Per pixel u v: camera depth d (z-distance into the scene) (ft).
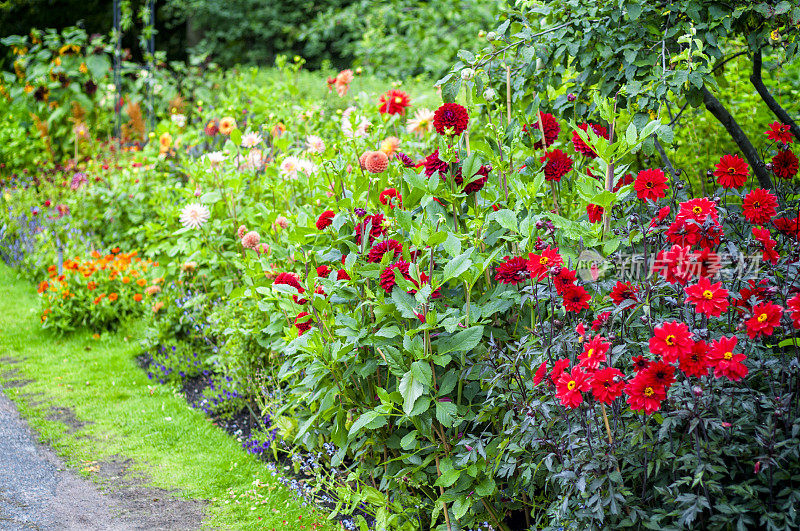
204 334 14.60
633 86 9.43
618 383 6.41
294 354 10.68
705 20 10.12
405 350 8.29
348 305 10.14
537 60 11.37
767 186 10.80
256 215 13.87
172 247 16.11
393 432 9.41
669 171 10.23
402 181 9.62
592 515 6.67
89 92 29.43
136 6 42.37
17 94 31.32
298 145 17.48
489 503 8.64
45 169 28.04
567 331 8.04
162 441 12.12
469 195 9.50
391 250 8.86
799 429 6.26
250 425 12.69
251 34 42.01
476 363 8.31
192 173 15.26
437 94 19.61
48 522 9.72
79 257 19.63
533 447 7.42
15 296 19.70
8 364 15.39
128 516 9.91
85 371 15.10
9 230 23.25
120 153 25.26
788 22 9.93
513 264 7.76
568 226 8.13
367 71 27.45
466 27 27.71
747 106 13.82
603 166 8.23
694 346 6.12
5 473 11.00
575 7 10.49
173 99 29.37
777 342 7.69
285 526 9.67
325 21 34.47
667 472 7.07
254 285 12.30
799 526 5.94
